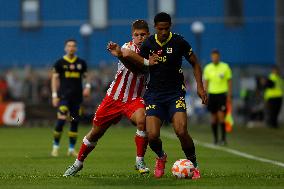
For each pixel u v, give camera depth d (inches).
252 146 2133.4
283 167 1439.5
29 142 2287.2
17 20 4945.9
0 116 3499.0
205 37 4884.4
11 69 4852.4
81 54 4884.4
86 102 3526.1
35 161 1593.3
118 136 2605.8
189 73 4320.9
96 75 4013.3
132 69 1184.2
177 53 1165.1
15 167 1446.9
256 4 4889.3
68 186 1073.5
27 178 1192.8
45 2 4936.0
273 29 4879.4
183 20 4884.4
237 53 4867.1
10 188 1051.9
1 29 4936.0
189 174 1168.8
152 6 4586.6
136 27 1213.1
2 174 1285.7
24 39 4923.7
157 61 1160.8
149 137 1169.4
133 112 1230.9
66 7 4931.1
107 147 2030.0
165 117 1185.4
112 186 1064.8
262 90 3703.3
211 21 4889.3
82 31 4503.0
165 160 1202.0
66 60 1824.6
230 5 4899.1
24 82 3831.2
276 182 1119.0
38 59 4913.9
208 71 2237.9
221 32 4884.4
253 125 3629.4
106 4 4928.6
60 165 1494.8
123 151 1876.2
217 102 2219.5
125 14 4936.0
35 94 3764.8
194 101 3929.6
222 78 2219.5
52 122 3560.5
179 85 1177.4
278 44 4857.3
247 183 1104.2
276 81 3363.7
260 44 4874.5
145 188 1034.7
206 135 2755.9
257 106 3693.4
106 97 1229.7
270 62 4859.7
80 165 1232.8
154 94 1175.0
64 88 1804.9
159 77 1169.4
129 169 1389.0
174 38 1168.8
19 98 3752.5
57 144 1774.1
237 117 3932.1
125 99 1229.7
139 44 1216.8
